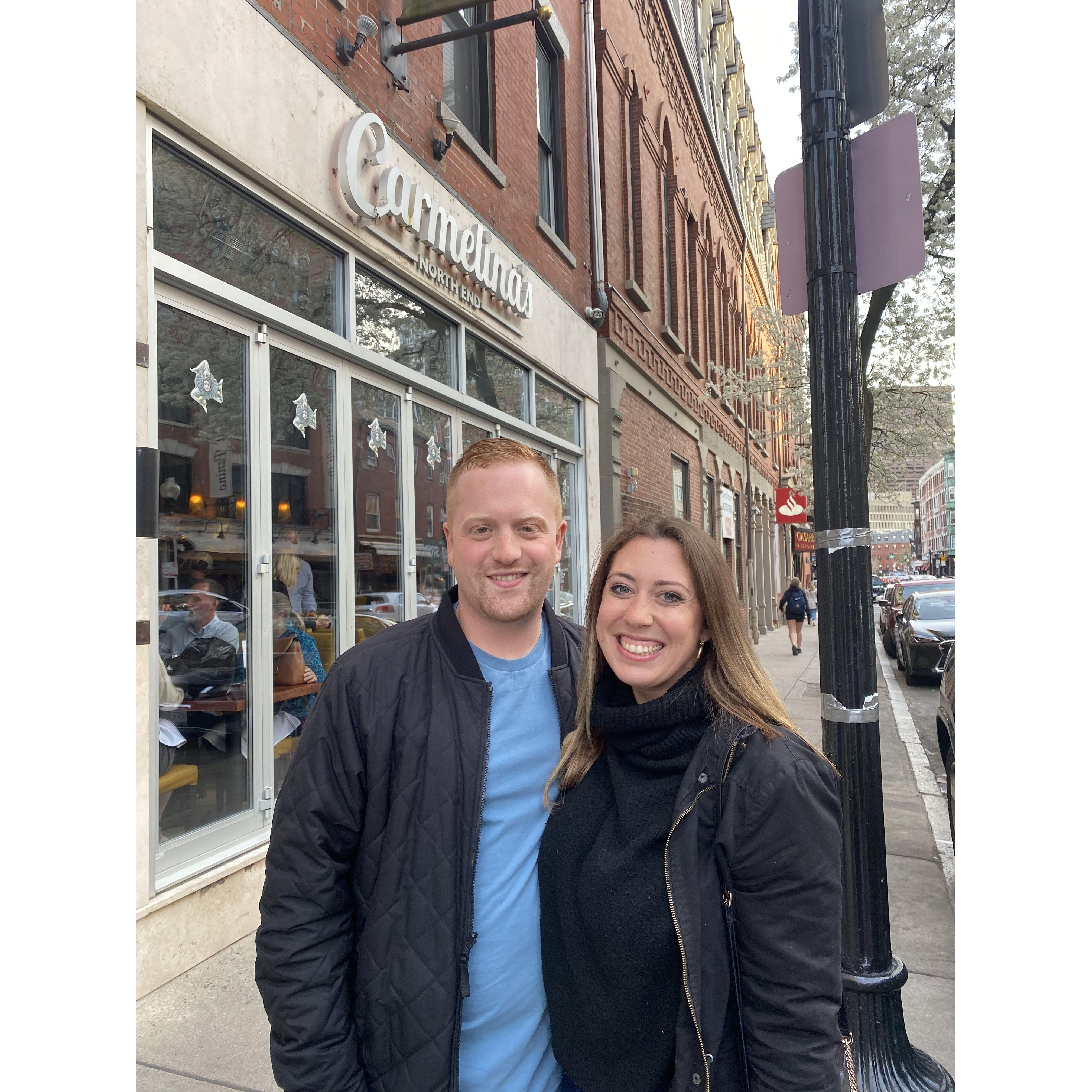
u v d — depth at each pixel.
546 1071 1.65
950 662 5.05
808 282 2.73
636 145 12.28
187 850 3.69
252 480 4.32
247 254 4.40
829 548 2.62
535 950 1.62
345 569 5.07
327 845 1.50
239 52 4.19
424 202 5.85
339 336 5.11
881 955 2.59
